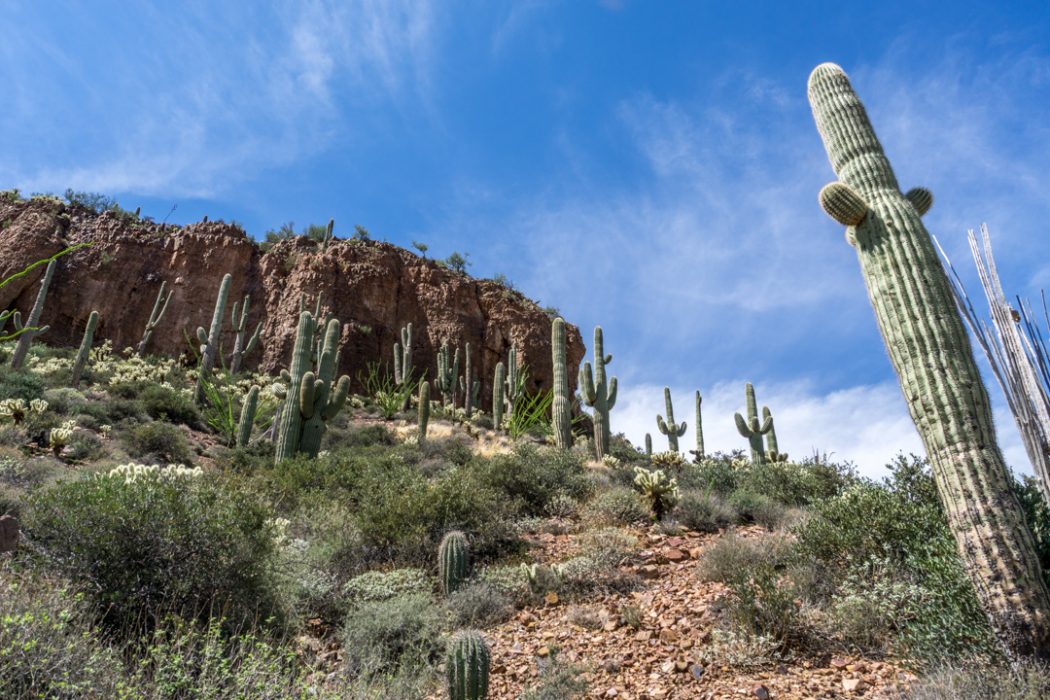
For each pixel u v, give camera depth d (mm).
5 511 5809
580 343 50844
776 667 4734
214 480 6410
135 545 4742
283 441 14258
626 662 5141
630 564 7523
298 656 4941
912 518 6121
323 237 50438
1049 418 4727
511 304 48469
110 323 39719
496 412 28062
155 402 20750
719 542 7273
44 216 42125
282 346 40000
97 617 4324
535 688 4762
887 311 5176
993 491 4320
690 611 5879
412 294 46125
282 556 6191
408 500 8531
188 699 3385
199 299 41875
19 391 17094
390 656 5348
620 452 19344
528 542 8750
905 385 4965
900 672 4461
